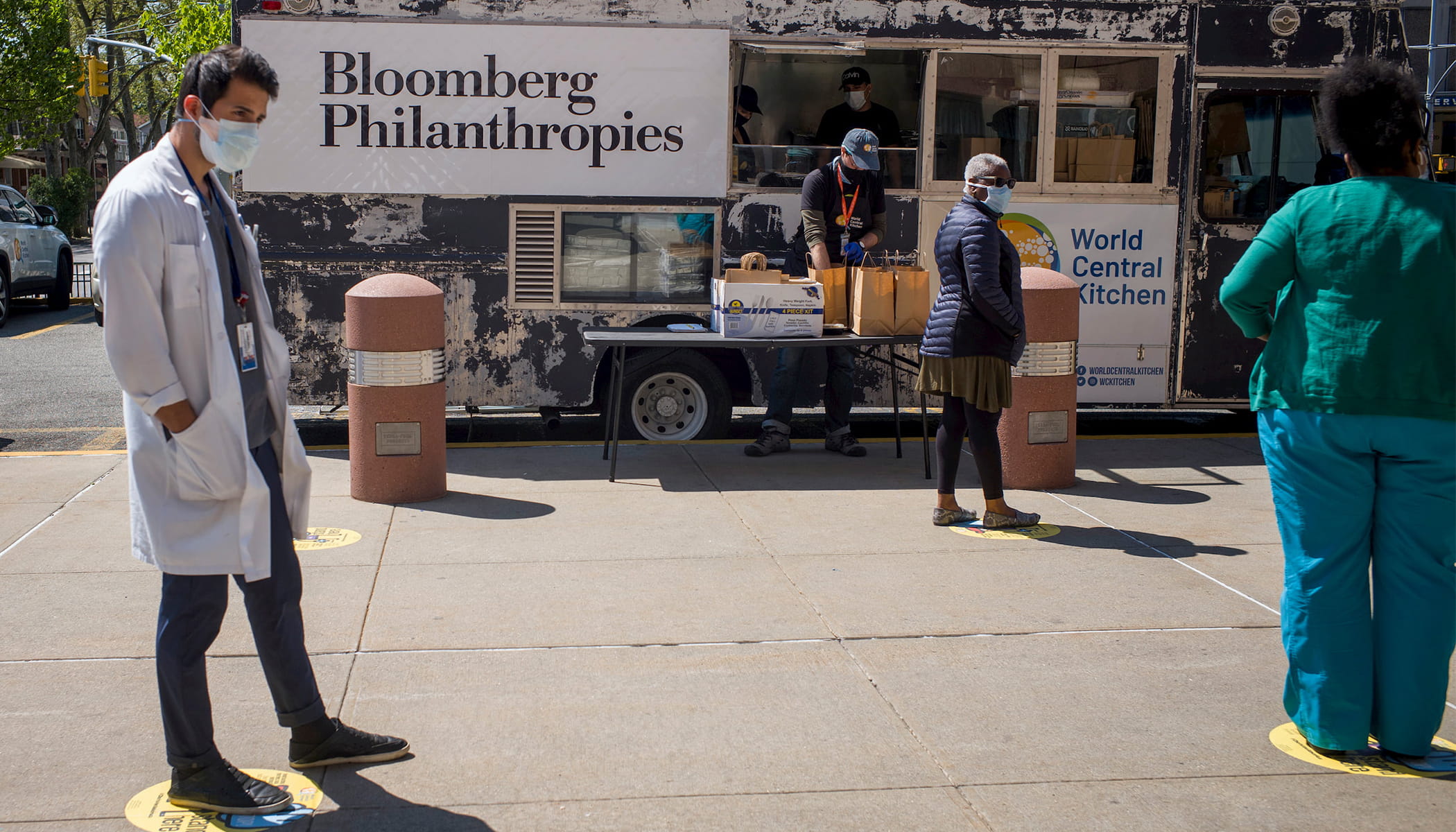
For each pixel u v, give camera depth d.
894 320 6.87
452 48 7.44
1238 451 7.89
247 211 7.43
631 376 7.99
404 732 3.56
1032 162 7.89
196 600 2.95
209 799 3.03
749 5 7.60
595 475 7.03
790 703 3.80
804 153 7.80
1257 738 3.58
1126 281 8.01
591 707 3.75
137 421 2.88
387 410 6.23
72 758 3.37
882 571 5.19
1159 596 4.88
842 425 7.69
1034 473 6.76
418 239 7.56
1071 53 7.80
